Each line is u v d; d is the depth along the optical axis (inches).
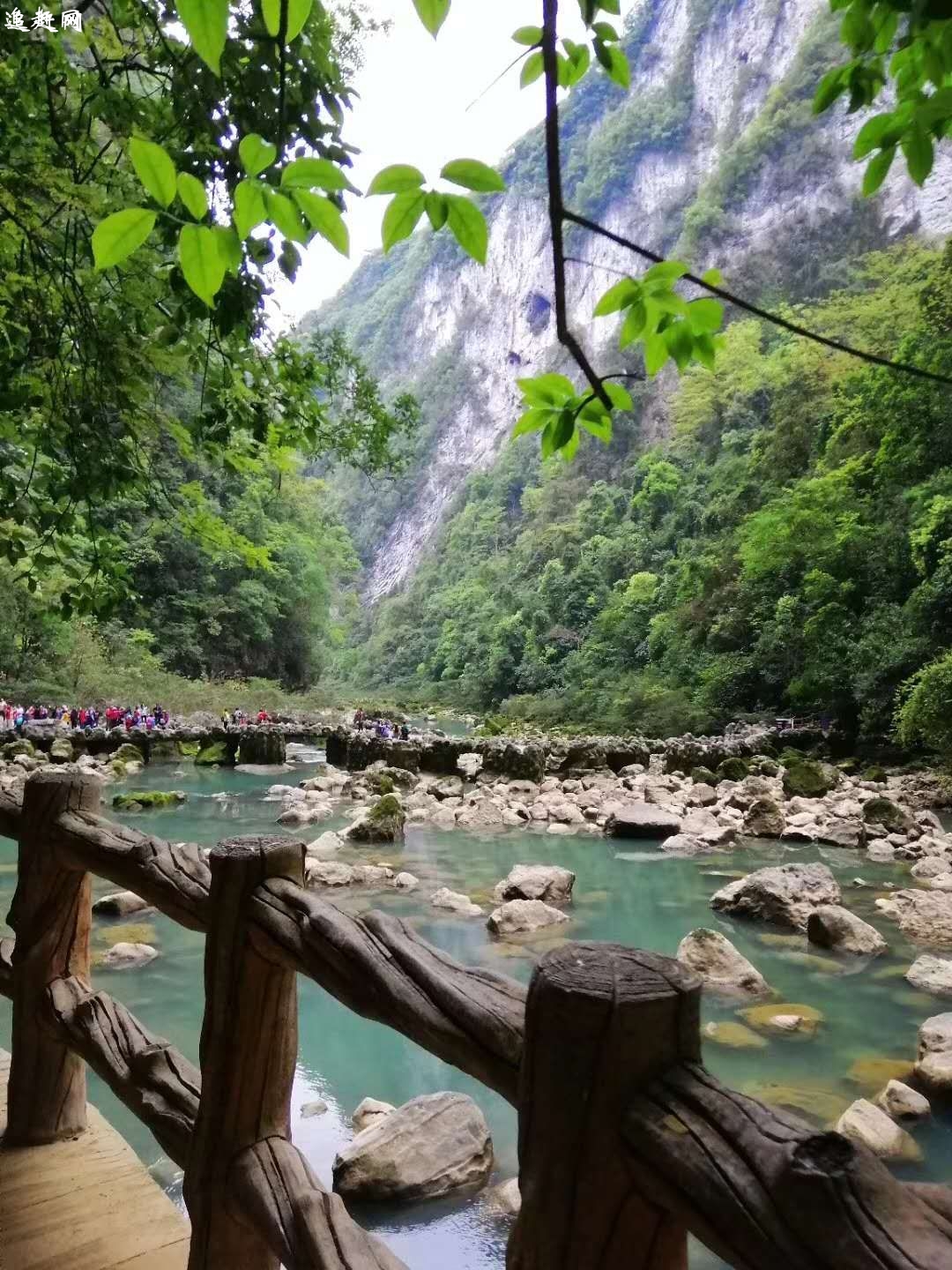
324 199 34.6
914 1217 24.6
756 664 763.4
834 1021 161.8
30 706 671.8
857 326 900.0
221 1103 56.7
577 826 364.2
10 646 654.5
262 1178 53.5
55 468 112.4
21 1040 83.3
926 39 41.1
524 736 793.6
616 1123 31.0
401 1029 43.2
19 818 89.4
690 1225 28.2
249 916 56.1
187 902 63.1
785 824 354.9
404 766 502.3
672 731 790.5
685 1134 28.8
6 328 107.0
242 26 87.4
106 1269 66.1
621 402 45.8
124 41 117.3
